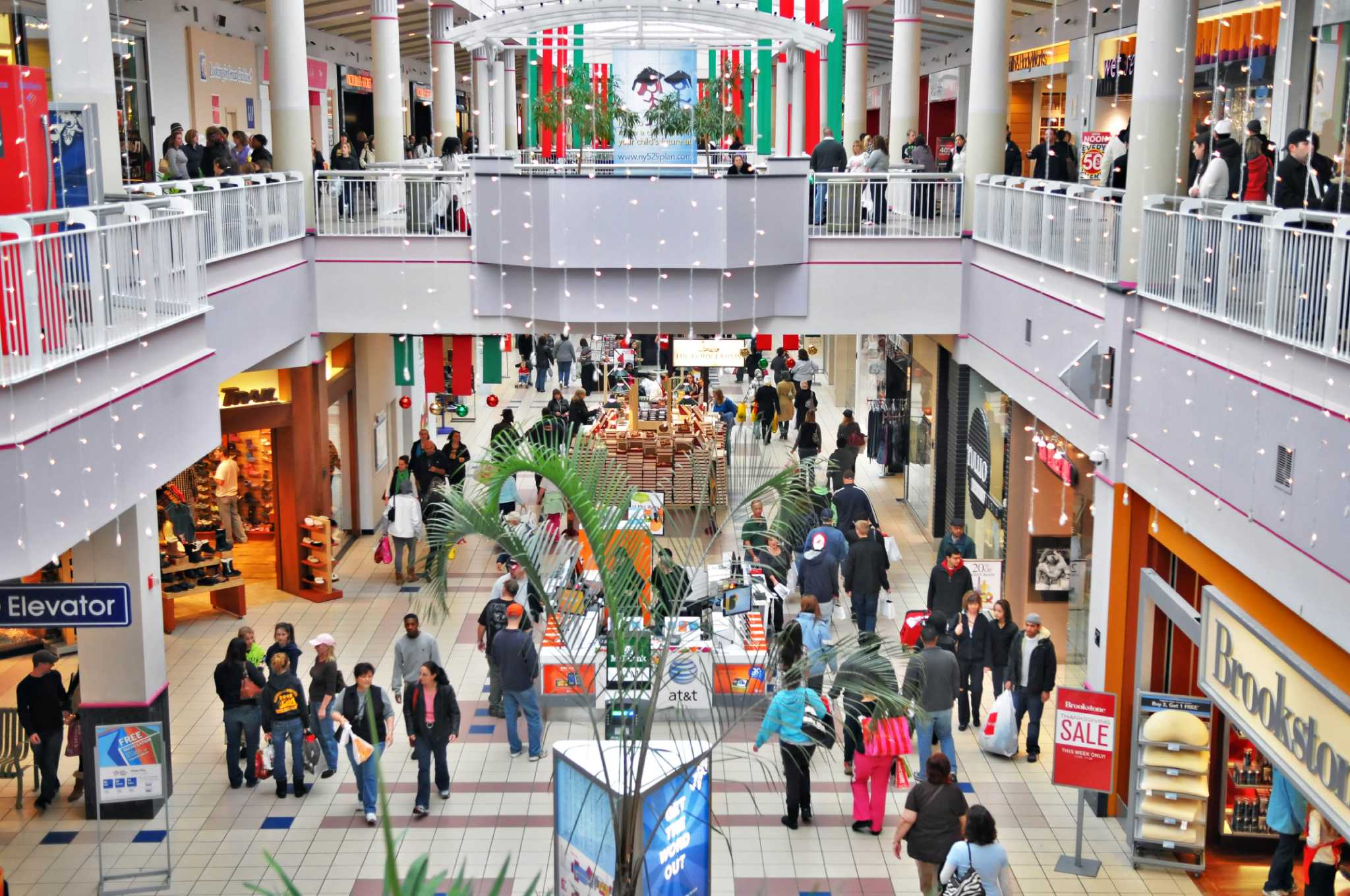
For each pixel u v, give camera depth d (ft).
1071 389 39.65
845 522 55.52
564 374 106.11
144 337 34.78
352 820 37.93
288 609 57.26
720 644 35.99
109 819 38.19
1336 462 24.99
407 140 99.40
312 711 39.93
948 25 104.73
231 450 63.26
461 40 70.13
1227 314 31.53
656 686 26.40
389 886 14.25
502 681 42.32
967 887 27.89
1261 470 28.63
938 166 77.77
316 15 97.09
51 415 29.32
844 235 59.62
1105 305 38.99
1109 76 72.13
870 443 82.89
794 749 36.55
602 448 28.89
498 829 37.22
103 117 40.29
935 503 67.56
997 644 43.50
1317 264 26.89
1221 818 36.35
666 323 59.00
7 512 27.25
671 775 27.02
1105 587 38.78
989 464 58.29
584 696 27.68
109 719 37.86
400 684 41.88
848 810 38.50
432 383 66.08
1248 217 34.04
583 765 27.63
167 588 53.88
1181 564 37.88
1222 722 36.14
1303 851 32.48
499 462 26.89
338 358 65.72
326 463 61.31
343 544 67.77
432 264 59.00
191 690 47.93
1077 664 46.60
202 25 78.33
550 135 69.15
